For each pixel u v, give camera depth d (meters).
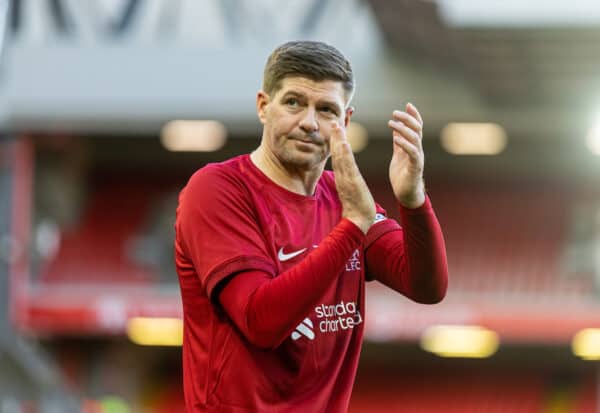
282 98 9.40
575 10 46.44
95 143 72.75
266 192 9.62
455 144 67.19
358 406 70.62
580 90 57.72
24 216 63.56
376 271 10.24
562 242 71.75
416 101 58.50
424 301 9.93
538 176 73.94
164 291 65.44
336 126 9.30
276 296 8.76
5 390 60.66
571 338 61.94
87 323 62.34
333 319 9.66
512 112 60.41
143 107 60.28
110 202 73.44
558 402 70.75
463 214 73.69
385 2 47.62
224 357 9.36
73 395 65.25
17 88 60.84
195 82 60.06
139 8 59.78
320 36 57.91
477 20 47.22
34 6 59.44
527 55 52.16
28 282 64.75
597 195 73.31
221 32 59.78
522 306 62.22
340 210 10.03
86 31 60.56
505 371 71.69
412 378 71.75
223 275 9.09
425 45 54.22
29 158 63.84
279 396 9.42
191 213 9.45
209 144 67.75
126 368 68.75
